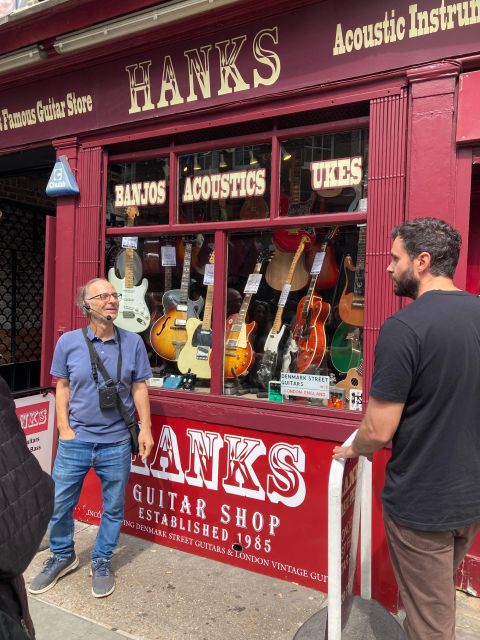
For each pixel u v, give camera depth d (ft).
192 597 9.10
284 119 9.98
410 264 5.97
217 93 10.32
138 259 12.10
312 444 9.32
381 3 8.53
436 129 8.25
